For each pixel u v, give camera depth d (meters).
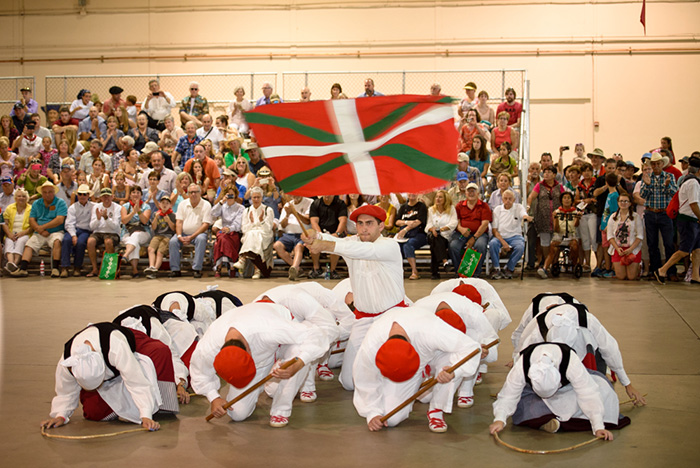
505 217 11.55
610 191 11.62
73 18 19.55
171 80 18.91
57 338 7.15
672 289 10.28
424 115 4.94
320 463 3.95
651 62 18.42
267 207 11.73
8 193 12.96
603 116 18.56
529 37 18.67
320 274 11.71
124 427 4.61
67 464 3.93
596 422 4.30
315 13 19.14
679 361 6.24
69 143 14.59
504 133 13.82
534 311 5.41
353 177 4.98
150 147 13.56
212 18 19.33
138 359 4.71
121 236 12.27
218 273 11.97
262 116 4.95
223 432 4.52
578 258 11.54
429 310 5.08
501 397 4.46
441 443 4.29
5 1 19.69
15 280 11.62
